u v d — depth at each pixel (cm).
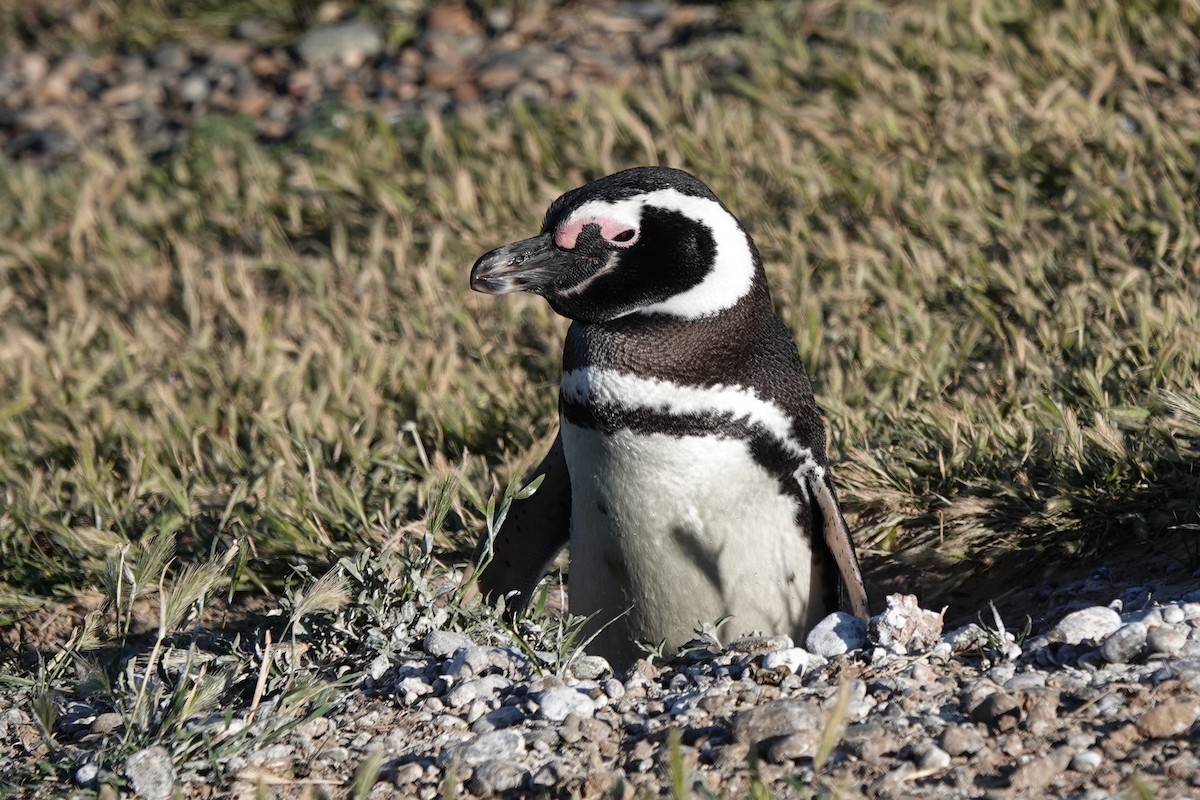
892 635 798
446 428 1281
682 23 2167
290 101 2156
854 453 1135
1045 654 758
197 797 725
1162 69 1709
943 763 662
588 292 909
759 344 924
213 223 1831
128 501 1223
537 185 1748
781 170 1639
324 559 1111
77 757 760
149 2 2462
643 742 715
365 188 1820
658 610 939
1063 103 1631
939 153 1628
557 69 2092
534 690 778
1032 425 1116
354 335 1441
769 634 953
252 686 827
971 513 1074
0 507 1233
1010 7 1862
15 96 2281
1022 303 1320
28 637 1083
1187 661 719
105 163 1973
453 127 1914
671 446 892
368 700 802
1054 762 648
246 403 1360
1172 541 999
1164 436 1039
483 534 983
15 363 1518
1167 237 1375
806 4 2078
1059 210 1501
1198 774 629
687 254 898
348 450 1246
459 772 711
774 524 935
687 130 1762
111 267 1709
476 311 1511
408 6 2316
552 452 997
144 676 813
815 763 630
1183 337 1171
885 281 1412
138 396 1421
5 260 1767
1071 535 1034
